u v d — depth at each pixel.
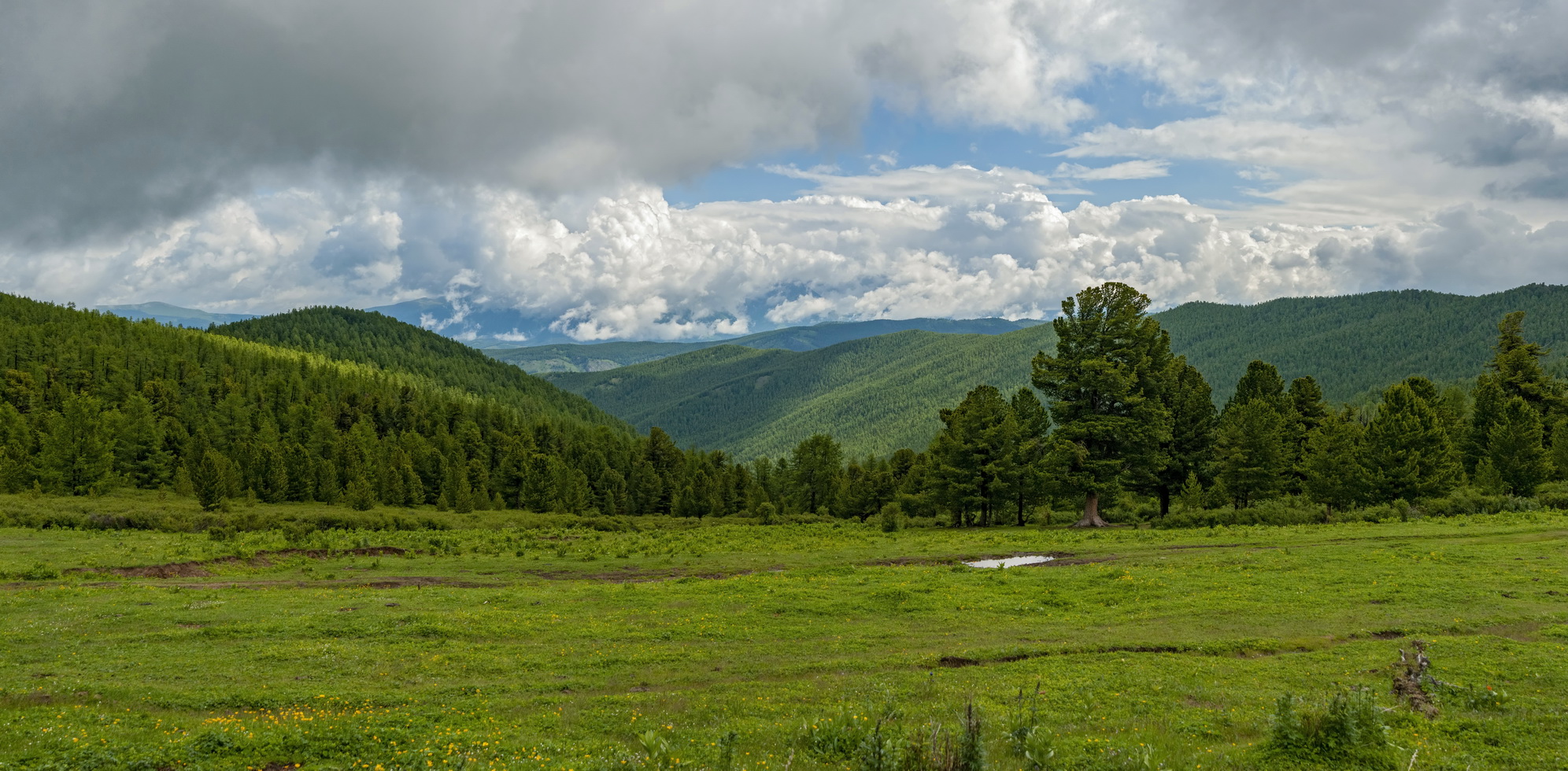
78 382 145.62
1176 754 15.32
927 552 51.91
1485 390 80.38
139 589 36.53
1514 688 19.67
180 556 48.97
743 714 18.98
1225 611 29.70
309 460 106.50
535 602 33.97
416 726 17.61
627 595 35.62
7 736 15.15
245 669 23.11
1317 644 25.12
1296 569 37.44
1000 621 29.73
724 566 47.53
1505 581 32.41
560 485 115.62
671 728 17.50
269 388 155.75
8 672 22.27
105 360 156.38
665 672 23.38
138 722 17.33
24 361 150.62
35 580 39.97
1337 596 31.09
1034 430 85.56
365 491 99.19
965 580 38.19
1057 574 39.03
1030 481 76.69
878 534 67.56
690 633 28.12
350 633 27.77
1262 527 57.09
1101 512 77.06
